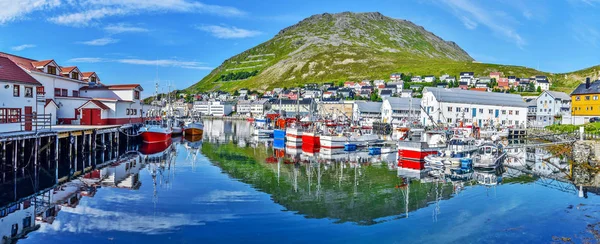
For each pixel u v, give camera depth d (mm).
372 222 20578
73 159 39531
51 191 25656
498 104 103875
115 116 60781
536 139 77125
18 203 22703
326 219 20875
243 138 72375
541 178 33531
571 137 56438
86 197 24172
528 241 17938
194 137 73438
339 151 53125
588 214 22109
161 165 37562
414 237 18547
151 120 75562
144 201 23406
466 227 19875
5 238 17250
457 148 42906
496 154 42031
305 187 28516
